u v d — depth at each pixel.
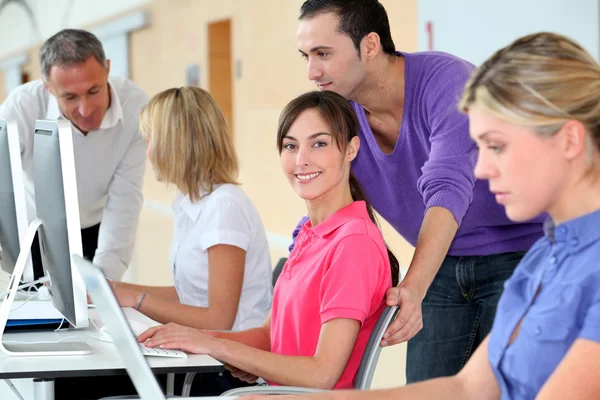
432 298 2.40
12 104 3.25
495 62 1.19
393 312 1.80
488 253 2.29
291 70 7.94
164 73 11.78
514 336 1.27
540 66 1.14
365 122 2.38
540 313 1.21
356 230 1.89
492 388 1.36
